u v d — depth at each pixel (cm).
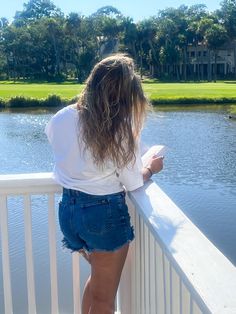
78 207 168
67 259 531
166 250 128
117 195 169
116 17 6800
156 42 6925
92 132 162
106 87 160
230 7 7131
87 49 6606
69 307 495
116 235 168
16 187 192
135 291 197
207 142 2122
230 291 102
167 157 1777
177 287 130
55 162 174
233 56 7300
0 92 4391
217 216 1041
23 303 509
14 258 608
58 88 5047
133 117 163
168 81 7012
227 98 3994
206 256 120
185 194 1262
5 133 2386
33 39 7156
